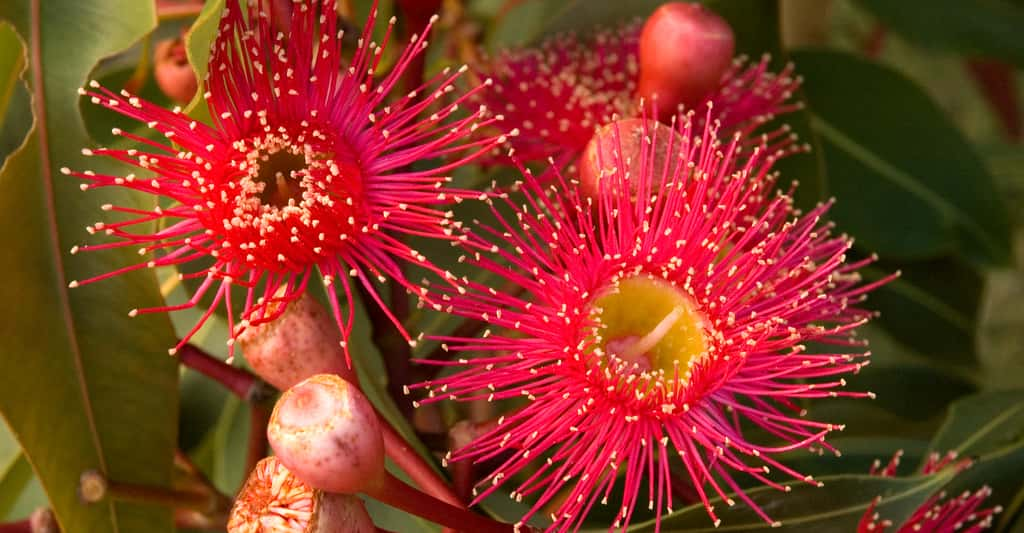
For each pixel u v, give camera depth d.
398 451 0.26
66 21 0.27
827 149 0.35
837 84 0.35
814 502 0.27
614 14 0.32
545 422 0.26
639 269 0.27
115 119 0.31
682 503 0.29
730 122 0.29
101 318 0.27
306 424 0.25
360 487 0.25
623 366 0.27
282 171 0.27
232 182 0.26
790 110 0.31
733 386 0.27
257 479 0.25
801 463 0.30
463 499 0.27
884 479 0.27
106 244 0.26
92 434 0.27
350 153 0.27
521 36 0.34
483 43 0.33
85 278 0.27
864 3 0.37
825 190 0.33
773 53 0.32
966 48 0.36
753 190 0.27
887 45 0.52
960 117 0.53
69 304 0.27
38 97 0.27
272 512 0.25
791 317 0.27
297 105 0.27
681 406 0.27
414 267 0.29
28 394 0.27
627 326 0.28
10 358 0.27
